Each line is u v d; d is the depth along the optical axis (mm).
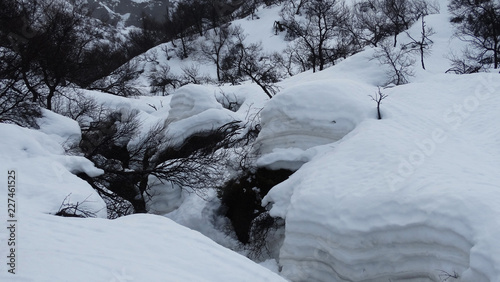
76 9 35969
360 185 17281
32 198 15719
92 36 38594
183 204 25234
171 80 56188
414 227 15000
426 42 41000
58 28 28219
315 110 22656
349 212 16453
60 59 27781
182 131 28375
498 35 38719
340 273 16422
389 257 15547
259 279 10844
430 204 14859
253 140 26484
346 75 31594
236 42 62594
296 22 57125
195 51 64438
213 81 53844
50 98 28469
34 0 28094
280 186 20875
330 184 18016
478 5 42656
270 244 21375
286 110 23188
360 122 21844
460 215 14023
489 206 13836
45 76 27484
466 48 37156
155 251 11055
